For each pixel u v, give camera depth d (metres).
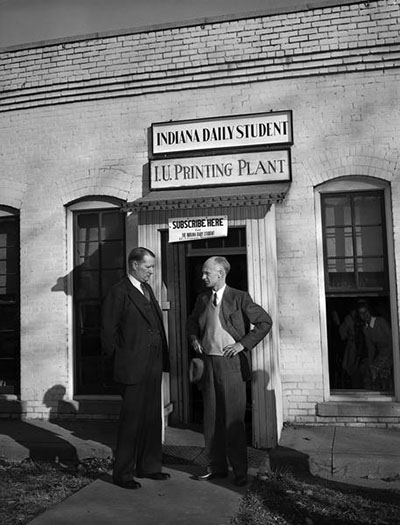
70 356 7.90
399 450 5.94
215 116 7.51
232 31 7.49
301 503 4.82
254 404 6.41
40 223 8.06
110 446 6.40
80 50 7.98
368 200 7.27
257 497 4.87
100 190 7.85
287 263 7.21
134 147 7.77
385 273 7.16
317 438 6.45
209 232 6.81
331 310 7.29
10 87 8.21
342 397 7.09
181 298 7.74
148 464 5.30
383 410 6.84
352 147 7.12
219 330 5.25
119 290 5.21
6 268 8.39
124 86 7.79
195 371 5.33
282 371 7.13
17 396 8.04
